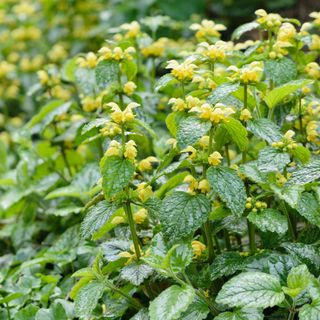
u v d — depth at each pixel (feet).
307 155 2.84
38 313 3.01
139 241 2.98
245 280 2.57
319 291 2.56
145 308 2.86
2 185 4.31
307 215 2.73
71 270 3.51
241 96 2.94
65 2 6.28
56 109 3.78
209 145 2.77
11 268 3.72
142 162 2.89
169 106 3.98
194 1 6.05
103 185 2.66
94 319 3.02
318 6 5.97
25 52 5.91
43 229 3.93
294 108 3.23
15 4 6.62
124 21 5.86
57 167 4.13
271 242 2.94
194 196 2.76
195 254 2.87
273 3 6.26
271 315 2.81
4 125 5.37
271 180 2.83
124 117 2.69
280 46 3.12
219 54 3.04
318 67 3.24
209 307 2.76
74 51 5.88
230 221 2.93
